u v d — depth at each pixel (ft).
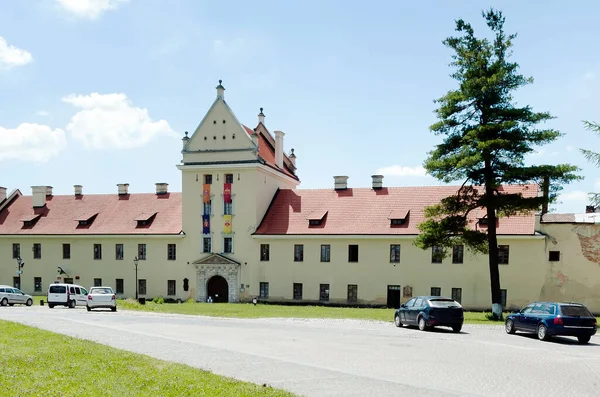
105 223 220.64
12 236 226.58
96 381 44.09
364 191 199.93
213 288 204.54
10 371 46.37
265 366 57.26
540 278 165.78
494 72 132.16
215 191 204.64
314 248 190.70
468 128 135.85
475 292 171.73
